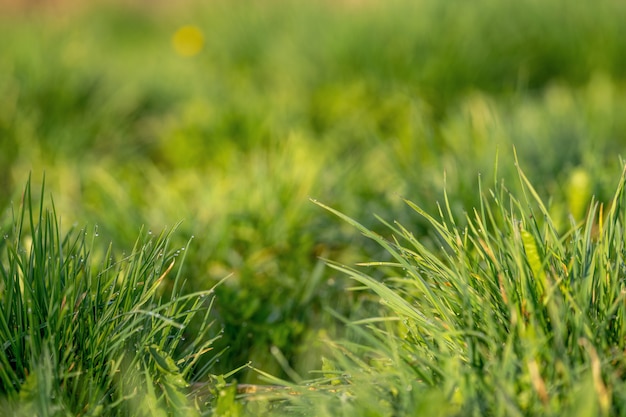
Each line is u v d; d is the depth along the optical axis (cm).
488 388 167
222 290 269
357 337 238
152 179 418
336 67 555
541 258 183
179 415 186
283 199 338
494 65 546
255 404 193
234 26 663
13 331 195
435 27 552
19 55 530
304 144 427
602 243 190
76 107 500
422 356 194
